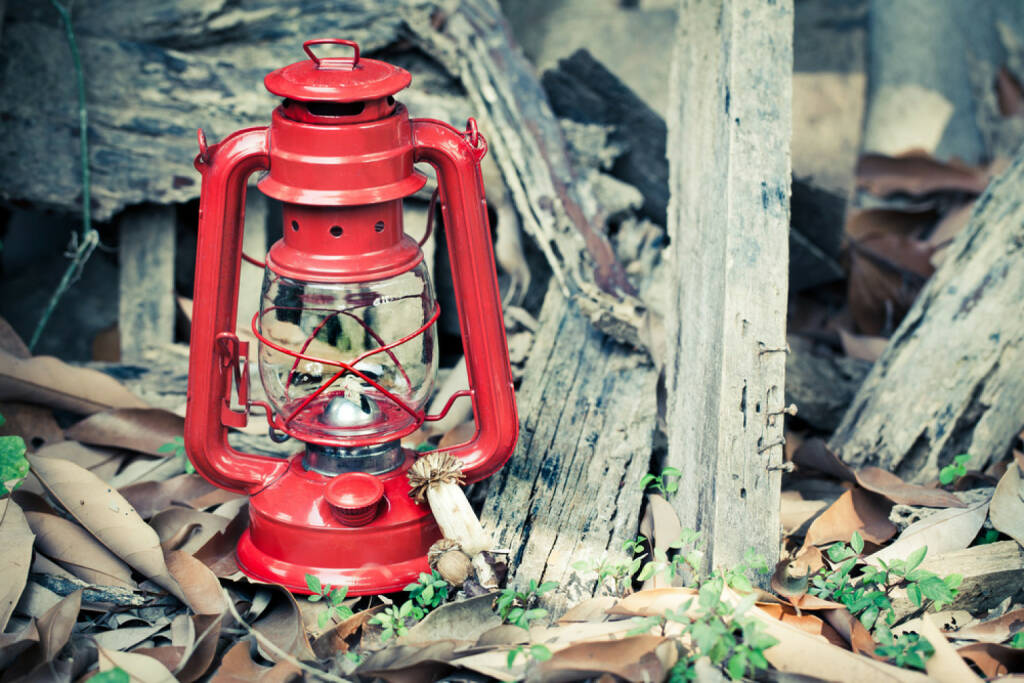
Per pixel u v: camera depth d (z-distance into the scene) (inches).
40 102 95.3
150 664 61.0
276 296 70.0
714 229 77.6
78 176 96.5
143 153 97.3
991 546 71.2
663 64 131.8
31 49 95.3
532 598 68.9
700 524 71.9
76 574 70.6
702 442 74.3
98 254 109.7
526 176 97.2
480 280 67.9
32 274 110.7
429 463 69.9
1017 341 84.9
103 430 84.7
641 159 112.5
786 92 75.5
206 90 99.3
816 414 97.0
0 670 61.9
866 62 149.0
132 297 99.4
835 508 77.1
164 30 100.7
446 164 65.1
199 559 73.3
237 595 71.2
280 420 72.9
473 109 103.2
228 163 62.9
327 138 60.9
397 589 70.7
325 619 67.6
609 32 135.6
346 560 70.5
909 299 120.5
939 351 87.1
